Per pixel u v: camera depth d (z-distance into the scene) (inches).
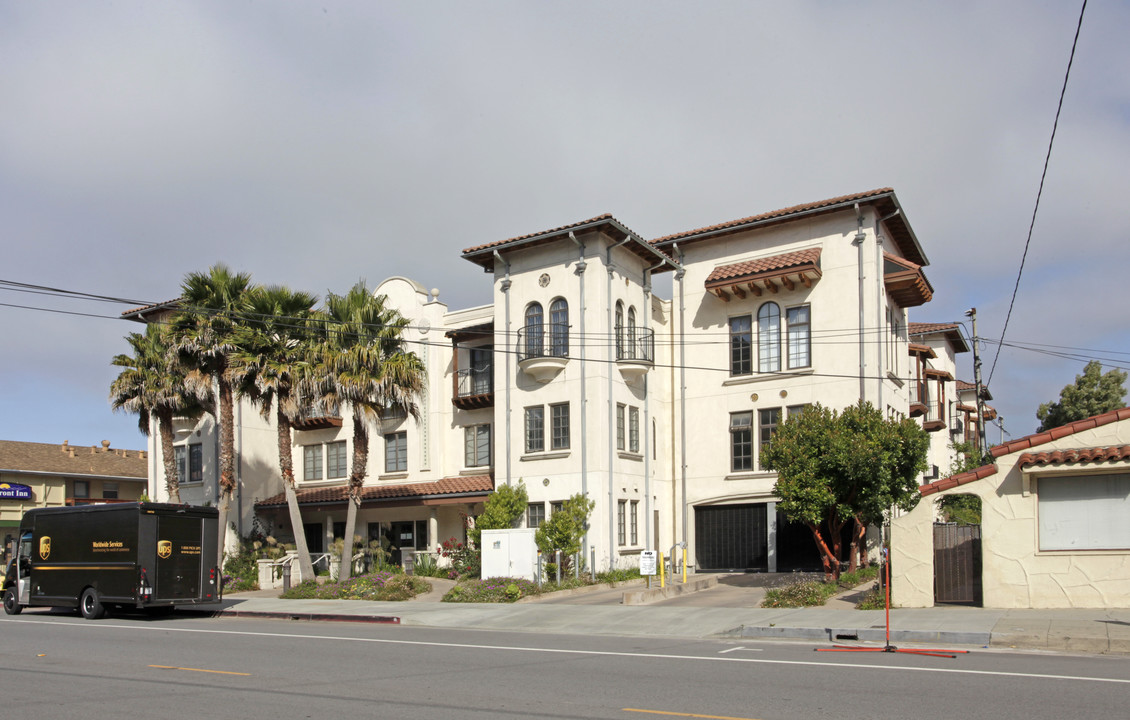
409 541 1328.7
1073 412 1829.5
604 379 1085.8
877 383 1031.0
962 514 1119.0
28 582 931.3
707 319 1169.4
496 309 1180.5
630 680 434.9
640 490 1135.0
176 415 1293.1
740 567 1117.1
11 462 1727.4
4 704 389.4
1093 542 665.0
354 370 1058.1
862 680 422.3
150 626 776.9
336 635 680.4
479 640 635.5
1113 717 332.5
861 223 1061.8
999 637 550.9
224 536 1164.5
